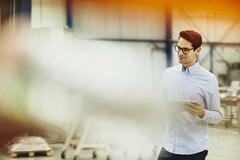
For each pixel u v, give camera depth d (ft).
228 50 53.93
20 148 21.91
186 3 50.70
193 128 8.18
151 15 48.62
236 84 40.98
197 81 8.23
